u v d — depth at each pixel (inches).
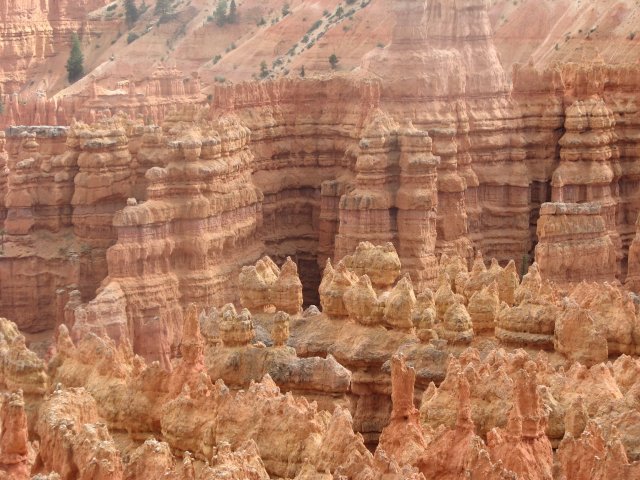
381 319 4153.5
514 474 2650.1
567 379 3388.3
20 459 2807.6
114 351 3727.9
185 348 3476.9
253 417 3115.2
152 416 3440.0
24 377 3457.2
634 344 3853.3
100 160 6028.5
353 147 6397.6
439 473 2878.9
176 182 5772.6
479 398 3287.4
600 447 2893.7
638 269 6038.4
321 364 3747.5
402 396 3070.9
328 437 2859.3
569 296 4357.8
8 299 6033.5
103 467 2691.9
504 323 3905.0
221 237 5876.0
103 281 5689.0
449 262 4798.2
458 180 6363.2
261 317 4397.1
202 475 2684.5
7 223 6092.5
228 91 6387.8
